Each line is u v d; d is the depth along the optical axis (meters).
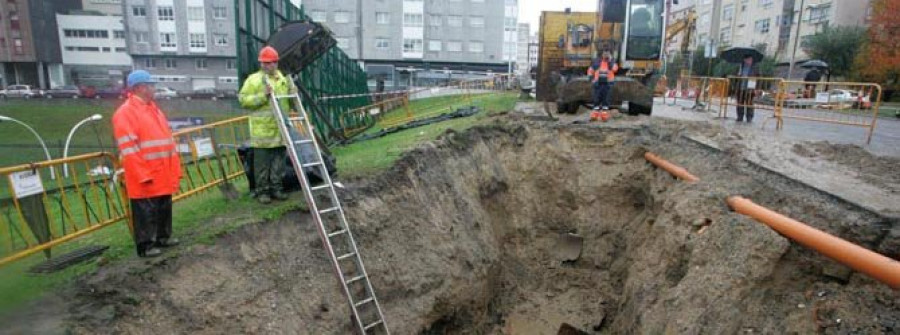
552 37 19.06
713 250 5.88
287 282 5.84
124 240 5.90
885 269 3.96
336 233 6.12
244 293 5.41
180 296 4.96
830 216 5.57
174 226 6.02
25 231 5.16
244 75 10.08
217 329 5.02
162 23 58.34
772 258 4.97
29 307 4.41
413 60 59.56
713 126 11.76
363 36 58.50
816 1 47.84
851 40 39.84
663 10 14.98
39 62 60.97
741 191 6.92
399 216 7.75
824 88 21.02
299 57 9.06
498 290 10.04
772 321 4.59
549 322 9.72
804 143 9.70
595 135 11.77
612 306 9.60
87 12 65.50
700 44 54.56
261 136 6.64
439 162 9.79
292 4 14.11
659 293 6.72
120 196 5.92
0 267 4.79
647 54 15.23
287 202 6.80
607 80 12.79
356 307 6.16
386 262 7.02
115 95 49.53
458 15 58.75
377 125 18.88
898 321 3.88
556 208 11.59
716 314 5.09
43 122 26.88
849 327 4.02
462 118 14.73
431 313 7.48
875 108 10.62
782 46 51.25
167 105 33.56
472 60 60.16
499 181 11.56
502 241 11.28
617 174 11.14
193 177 8.80
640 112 14.35
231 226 5.91
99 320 4.43
